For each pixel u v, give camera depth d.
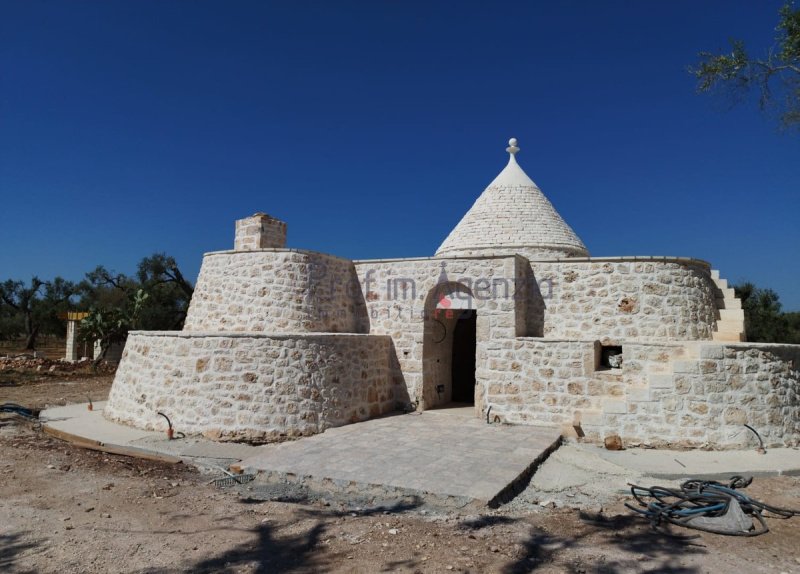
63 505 7.88
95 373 27.66
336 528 7.22
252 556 6.28
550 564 6.16
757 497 8.78
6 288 51.88
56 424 13.79
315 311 15.70
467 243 18.78
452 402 17.91
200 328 16.22
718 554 6.50
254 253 15.91
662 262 14.49
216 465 10.54
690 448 11.79
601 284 14.82
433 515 8.01
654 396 12.17
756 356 12.02
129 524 7.25
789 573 6.02
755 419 11.80
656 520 7.52
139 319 31.58
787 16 10.86
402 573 5.83
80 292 52.41
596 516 7.91
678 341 13.10
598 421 12.50
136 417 13.49
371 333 16.84
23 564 5.95
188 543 6.65
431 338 16.69
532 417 13.72
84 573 5.78
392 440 11.98
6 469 9.48
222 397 12.58
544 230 18.45
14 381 23.53
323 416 13.05
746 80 11.52
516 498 8.95
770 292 29.19
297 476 9.61
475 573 5.88
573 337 14.88
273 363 12.79
